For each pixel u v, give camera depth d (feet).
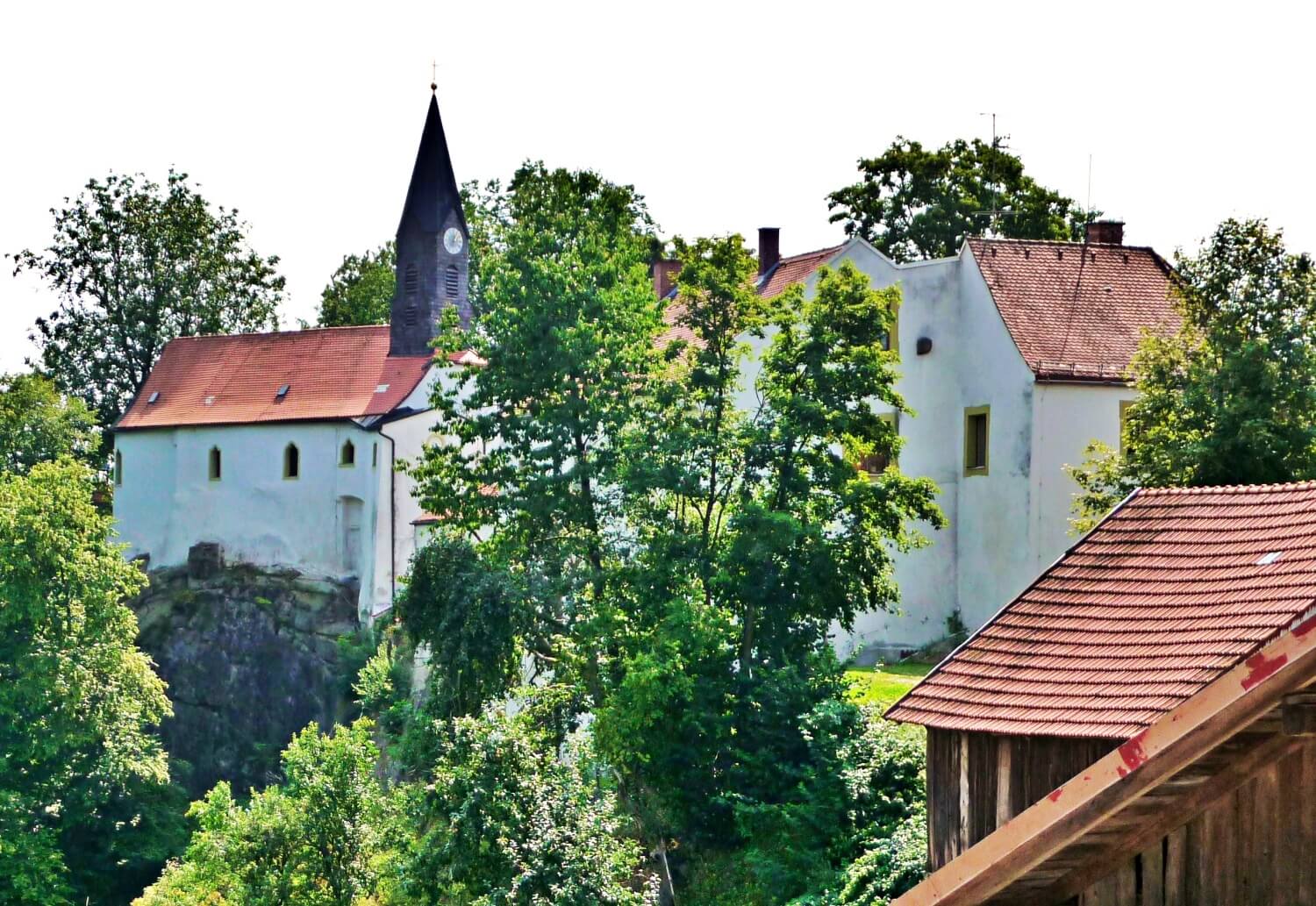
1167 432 160.97
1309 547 72.79
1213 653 69.97
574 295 189.67
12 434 356.18
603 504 187.32
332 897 155.63
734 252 179.32
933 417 215.72
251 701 294.25
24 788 223.51
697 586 168.76
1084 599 81.41
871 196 324.39
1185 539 80.33
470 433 193.47
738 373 179.11
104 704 232.12
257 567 307.37
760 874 132.36
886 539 203.10
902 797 131.34
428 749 176.35
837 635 213.25
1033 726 75.20
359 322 435.94
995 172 321.73
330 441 299.99
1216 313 164.45
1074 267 213.87
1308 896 37.63
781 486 171.73
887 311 176.86
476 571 185.16
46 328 383.24
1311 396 154.81
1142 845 38.91
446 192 305.73
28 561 229.45
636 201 221.25
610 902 119.24
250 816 160.04
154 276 383.65
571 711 170.81
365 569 289.53
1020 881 39.24
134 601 317.01
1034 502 199.31
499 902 117.19
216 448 318.86
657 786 155.02
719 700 157.48
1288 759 37.99
